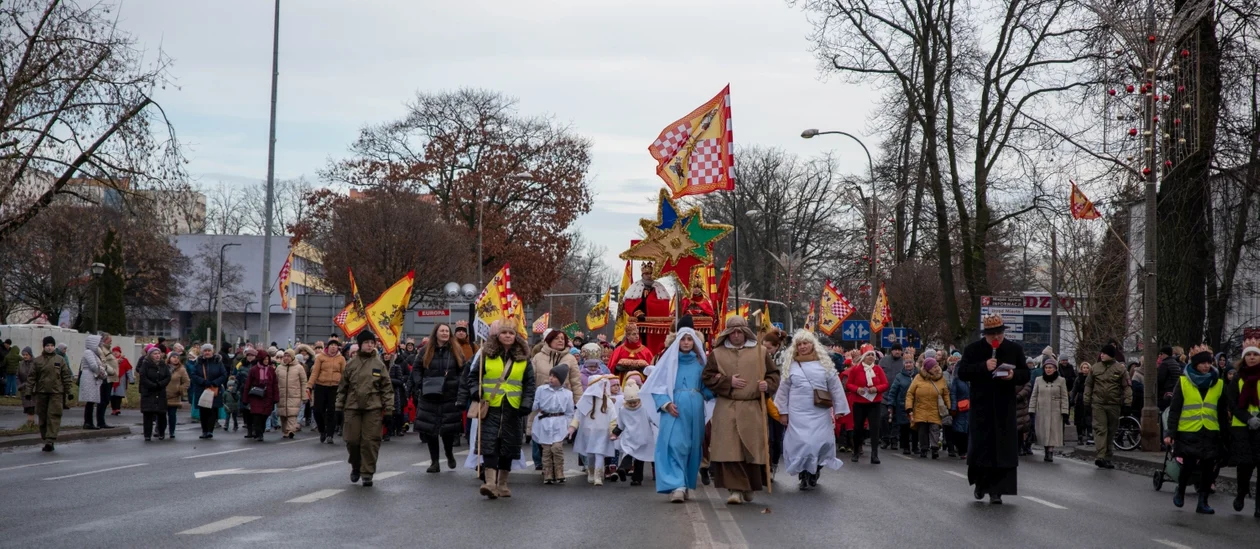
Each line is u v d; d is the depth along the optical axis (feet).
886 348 138.92
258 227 323.98
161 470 52.95
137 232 92.02
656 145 65.98
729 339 41.70
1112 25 73.31
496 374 42.55
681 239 64.59
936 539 33.06
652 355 60.64
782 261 181.27
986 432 43.04
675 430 41.93
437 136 174.91
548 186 176.45
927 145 113.39
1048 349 71.97
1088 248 133.59
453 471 53.16
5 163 81.25
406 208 169.48
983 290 113.91
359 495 42.01
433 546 29.89
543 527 34.04
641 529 33.86
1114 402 67.46
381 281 167.63
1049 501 45.16
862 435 68.28
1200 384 43.55
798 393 47.24
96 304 155.22
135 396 138.72
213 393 82.74
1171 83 77.97
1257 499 42.65
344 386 46.24
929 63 111.55
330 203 175.11
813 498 44.42
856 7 113.09
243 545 29.35
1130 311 127.44
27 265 185.88
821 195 204.95
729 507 40.45
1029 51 109.19
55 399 67.77
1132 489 52.49
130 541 29.86
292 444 76.13
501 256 176.76
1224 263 88.43
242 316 314.55
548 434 49.03
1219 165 81.00
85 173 85.20
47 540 30.01
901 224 141.38
